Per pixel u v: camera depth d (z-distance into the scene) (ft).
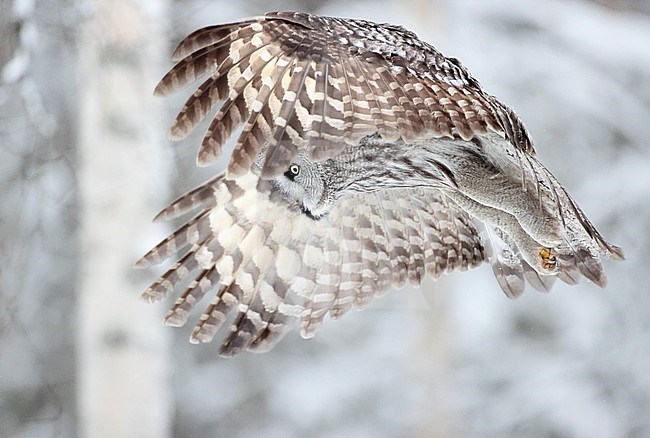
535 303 70.59
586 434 69.77
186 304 21.67
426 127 17.87
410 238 23.41
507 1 69.41
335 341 74.43
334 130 17.17
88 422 48.32
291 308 22.34
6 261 41.19
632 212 69.15
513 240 22.52
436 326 70.54
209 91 17.58
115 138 45.91
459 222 23.68
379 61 18.52
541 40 70.13
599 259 22.07
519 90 68.44
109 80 45.06
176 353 74.79
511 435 70.49
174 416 75.72
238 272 21.98
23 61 39.60
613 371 70.64
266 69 17.65
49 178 46.11
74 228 51.62
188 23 47.24
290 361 76.18
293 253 22.29
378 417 71.92
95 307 47.85
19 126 42.80
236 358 76.38
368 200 23.17
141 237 47.06
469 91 19.27
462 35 67.92
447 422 70.28
